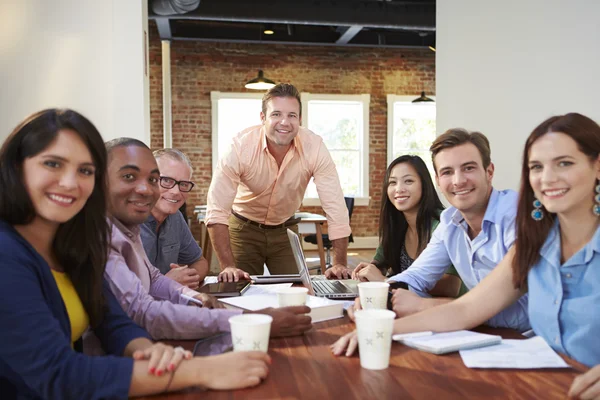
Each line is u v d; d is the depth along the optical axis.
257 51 9.07
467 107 3.92
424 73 9.52
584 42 3.19
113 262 1.50
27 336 1.00
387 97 9.41
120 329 1.31
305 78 9.22
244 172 3.03
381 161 9.48
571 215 1.34
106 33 3.14
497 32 3.70
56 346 1.01
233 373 1.02
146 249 2.29
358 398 0.96
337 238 3.10
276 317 1.39
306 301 1.66
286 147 3.05
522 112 3.57
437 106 4.16
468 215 1.91
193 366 1.02
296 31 8.46
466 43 3.91
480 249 1.85
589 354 1.33
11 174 1.12
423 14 6.91
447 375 1.08
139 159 1.67
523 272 1.42
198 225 8.91
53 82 3.11
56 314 1.14
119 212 1.69
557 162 1.30
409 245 2.61
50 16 3.11
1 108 3.09
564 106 3.33
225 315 1.42
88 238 1.27
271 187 3.12
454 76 4.00
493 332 1.42
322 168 3.12
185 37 8.26
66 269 1.28
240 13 6.63
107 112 3.14
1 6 3.08
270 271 3.41
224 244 2.95
